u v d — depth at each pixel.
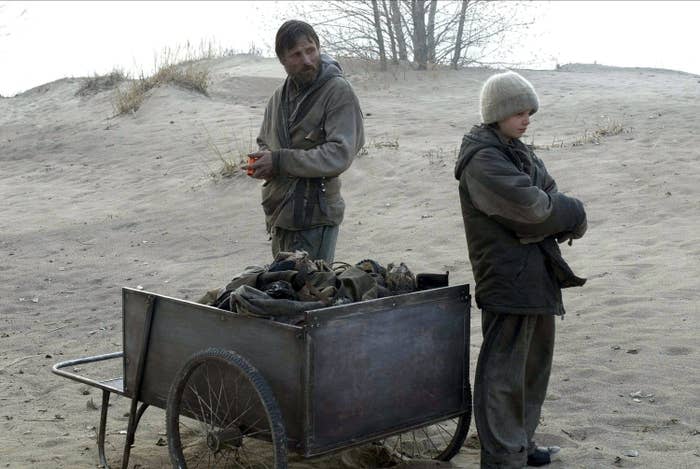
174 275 9.66
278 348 4.06
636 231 9.47
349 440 4.14
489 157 4.31
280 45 5.14
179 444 4.45
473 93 19.27
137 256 10.54
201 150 15.06
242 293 4.17
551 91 18.47
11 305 8.89
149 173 14.23
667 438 5.07
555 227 4.30
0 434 5.56
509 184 4.20
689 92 17.00
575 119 14.73
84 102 21.12
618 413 5.44
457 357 4.56
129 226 11.78
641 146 12.34
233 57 25.84
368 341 4.16
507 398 4.43
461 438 4.78
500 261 4.33
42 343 7.66
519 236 4.31
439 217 10.55
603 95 17.06
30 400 6.25
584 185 10.99
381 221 10.69
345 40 22.44
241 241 10.77
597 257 8.81
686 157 11.59
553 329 4.56
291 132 5.30
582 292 7.86
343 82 5.24
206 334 4.38
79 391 6.40
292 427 4.05
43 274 9.96
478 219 4.39
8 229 12.04
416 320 4.35
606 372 6.08
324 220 5.28
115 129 17.61
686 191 10.44
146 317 4.63
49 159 16.20
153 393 4.67
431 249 9.55
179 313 4.49
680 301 7.39
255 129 16.03
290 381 4.03
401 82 20.86
